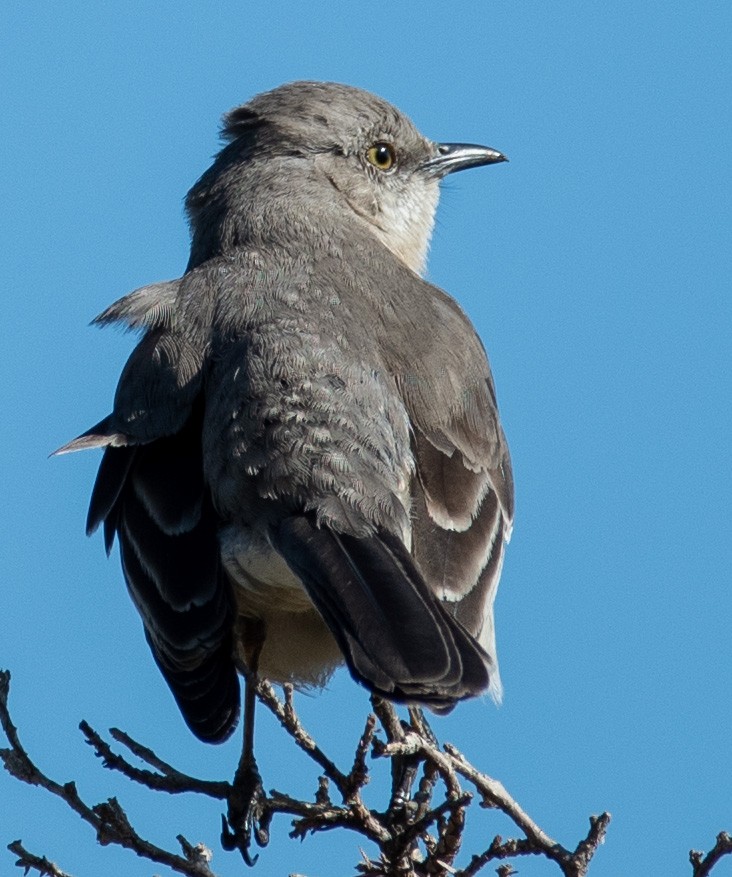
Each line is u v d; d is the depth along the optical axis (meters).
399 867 9.34
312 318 10.84
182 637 9.91
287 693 9.96
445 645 9.20
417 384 10.86
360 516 9.91
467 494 10.70
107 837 9.45
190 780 9.88
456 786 9.45
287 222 12.09
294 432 10.16
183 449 10.77
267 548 10.02
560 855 8.89
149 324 11.27
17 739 9.68
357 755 9.66
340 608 9.41
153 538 10.38
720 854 8.84
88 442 10.82
